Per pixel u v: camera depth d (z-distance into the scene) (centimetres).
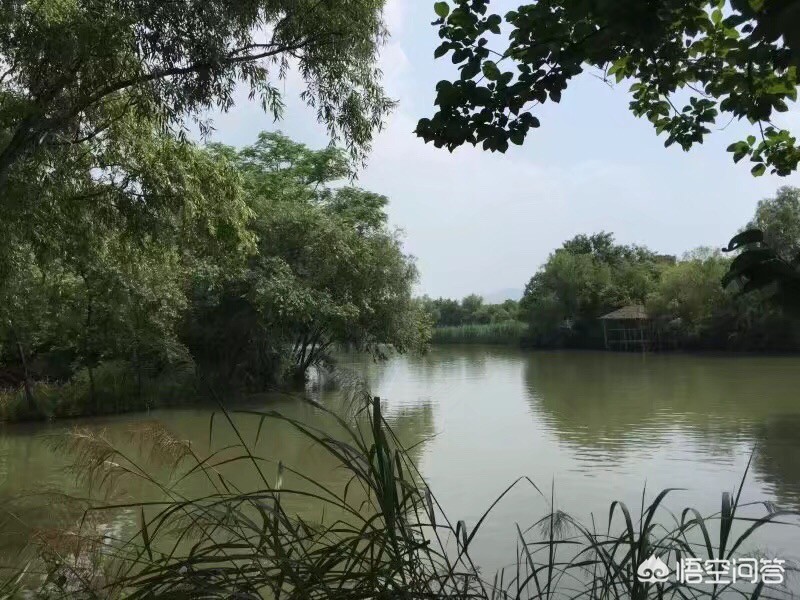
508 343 6122
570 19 222
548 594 265
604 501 907
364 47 880
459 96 314
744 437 1391
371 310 2362
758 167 337
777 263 175
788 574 421
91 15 768
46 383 2080
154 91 745
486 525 778
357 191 2817
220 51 731
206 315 2244
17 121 834
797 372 2819
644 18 216
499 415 1797
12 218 946
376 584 224
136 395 1958
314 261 2300
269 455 1234
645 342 4597
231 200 1209
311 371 3069
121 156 1050
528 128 317
